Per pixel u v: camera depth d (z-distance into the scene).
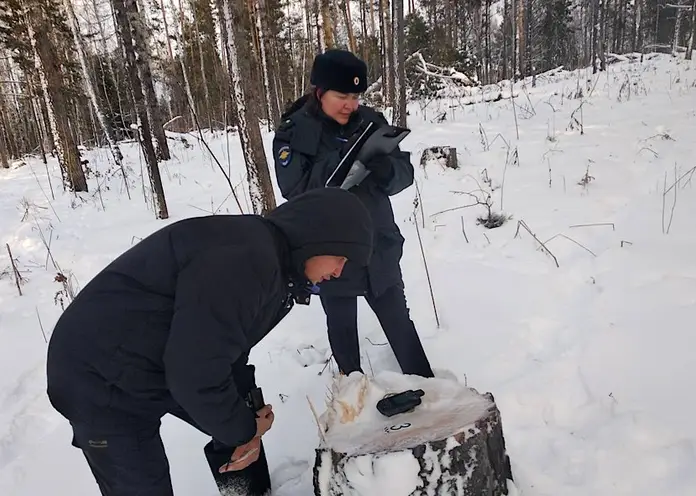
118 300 1.61
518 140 7.36
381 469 1.80
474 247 4.55
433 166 6.48
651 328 3.12
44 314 4.61
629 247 4.03
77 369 1.62
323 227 1.64
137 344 1.61
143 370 1.64
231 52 4.36
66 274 5.47
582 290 3.65
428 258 4.50
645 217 4.49
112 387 1.64
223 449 2.29
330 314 2.80
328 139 2.56
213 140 12.83
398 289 2.78
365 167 2.50
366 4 22.53
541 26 35.28
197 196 7.93
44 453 2.87
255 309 1.58
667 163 5.61
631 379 2.81
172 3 20.80
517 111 9.95
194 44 21.36
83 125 19.42
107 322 1.61
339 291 2.65
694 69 14.10
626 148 6.34
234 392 1.60
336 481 1.91
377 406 2.11
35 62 9.32
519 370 2.99
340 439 1.98
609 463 2.34
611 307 3.40
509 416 2.68
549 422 2.64
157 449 1.81
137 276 1.62
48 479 2.68
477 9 29.47
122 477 1.75
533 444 2.51
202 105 19.73
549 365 2.98
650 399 2.66
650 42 38.75
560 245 4.29
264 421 2.01
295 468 2.55
